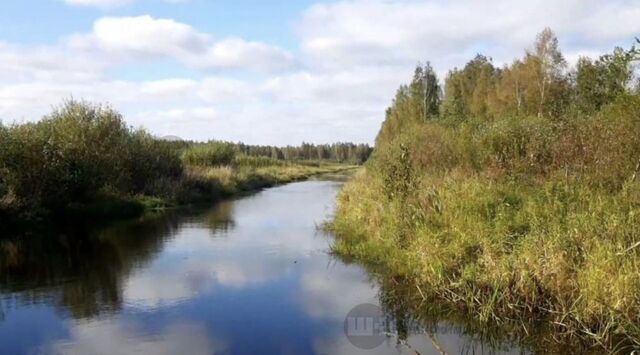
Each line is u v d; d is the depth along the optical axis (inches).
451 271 344.2
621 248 288.8
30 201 637.9
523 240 329.1
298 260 453.7
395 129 1975.9
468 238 366.0
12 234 581.3
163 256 476.4
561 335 269.3
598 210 340.5
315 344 269.7
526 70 1214.9
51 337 282.2
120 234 592.1
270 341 274.5
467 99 1588.3
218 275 407.2
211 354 259.1
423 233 395.2
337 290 361.4
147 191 876.0
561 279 290.2
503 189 433.1
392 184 526.0
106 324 301.6
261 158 2260.1
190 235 585.9
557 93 1163.9
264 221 695.7
